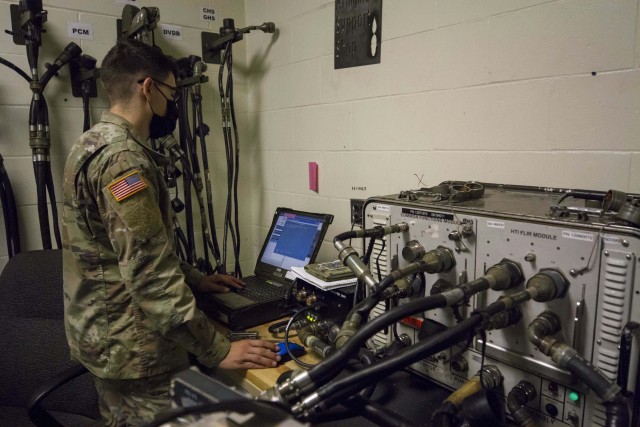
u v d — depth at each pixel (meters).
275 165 2.17
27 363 1.39
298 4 1.91
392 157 1.59
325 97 1.83
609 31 1.04
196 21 2.10
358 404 0.72
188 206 1.98
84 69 1.80
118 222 1.11
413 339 1.01
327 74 1.81
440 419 0.75
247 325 1.49
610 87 1.06
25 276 1.44
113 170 1.12
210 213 2.07
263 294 1.61
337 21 1.73
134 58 1.29
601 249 0.69
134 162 1.15
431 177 1.47
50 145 1.77
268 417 0.49
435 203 0.97
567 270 0.73
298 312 1.31
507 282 0.78
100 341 1.21
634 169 1.04
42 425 1.19
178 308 1.15
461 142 1.37
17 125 1.74
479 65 1.30
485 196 1.08
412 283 0.97
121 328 1.22
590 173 1.11
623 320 0.67
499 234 0.83
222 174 2.27
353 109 1.72
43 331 1.41
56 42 1.77
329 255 1.90
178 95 1.58
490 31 1.27
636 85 1.02
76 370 1.26
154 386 1.26
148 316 1.16
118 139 1.18
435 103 1.43
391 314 0.66
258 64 2.19
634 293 0.66
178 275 1.18
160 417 0.47
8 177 1.73
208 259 2.07
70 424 1.33
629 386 0.67
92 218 1.19
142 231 1.12
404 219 1.01
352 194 1.77
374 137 1.65
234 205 2.27
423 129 1.48
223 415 0.49
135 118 1.33
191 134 2.01
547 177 1.19
